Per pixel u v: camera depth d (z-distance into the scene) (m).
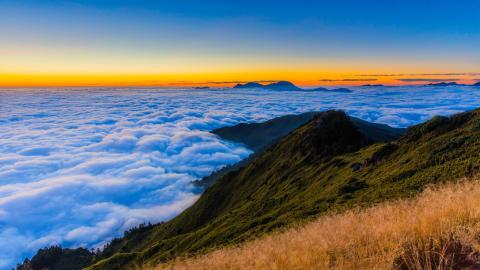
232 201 80.31
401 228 5.72
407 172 23.09
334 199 25.53
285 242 8.84
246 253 9.22
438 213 5.82
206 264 10.34
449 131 29.59
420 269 4.28
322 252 6.03
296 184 50.62
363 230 6.55
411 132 36.06
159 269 14.60
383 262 4.69
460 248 4.68
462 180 11.98
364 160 38.53
